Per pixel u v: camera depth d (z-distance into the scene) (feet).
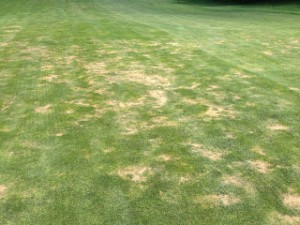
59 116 8.93
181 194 6.00
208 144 7.55
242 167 6.73
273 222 5.36
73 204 5.79
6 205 5.78
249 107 9.38
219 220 5.41
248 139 7.73
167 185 6.24
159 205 5.74
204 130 8.14
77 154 7.21
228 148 7.38
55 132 8.11
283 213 5.54
